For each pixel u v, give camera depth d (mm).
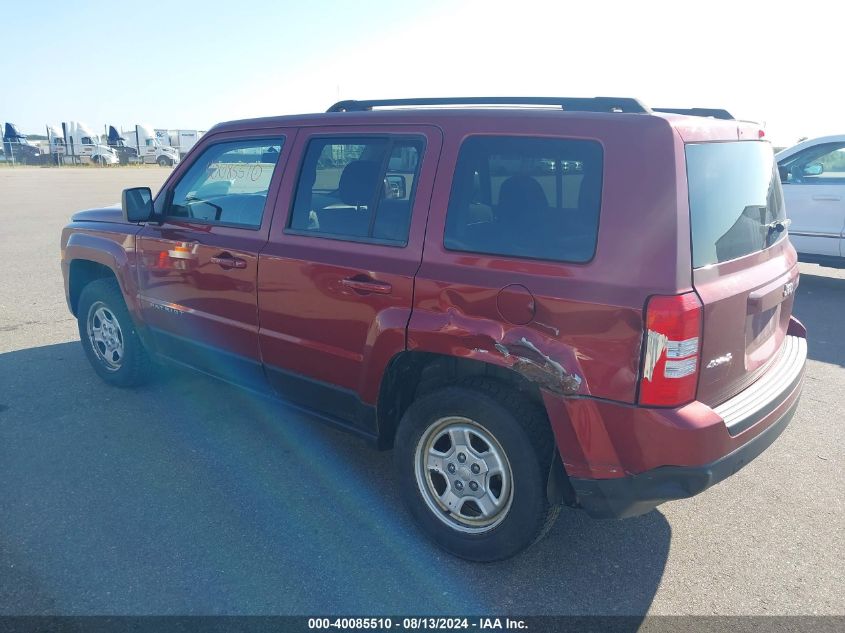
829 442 4512
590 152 2758
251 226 3980
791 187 8930
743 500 3795
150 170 41344
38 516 3459
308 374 3713
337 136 3604
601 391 2654
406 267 3180
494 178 2986
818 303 8289
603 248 2672
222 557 3166
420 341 3104
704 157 2787
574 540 3398
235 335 4074
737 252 2957
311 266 3541
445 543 3225
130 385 5164
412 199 3234
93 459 4086
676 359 2537
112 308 4973
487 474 3074
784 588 3035
